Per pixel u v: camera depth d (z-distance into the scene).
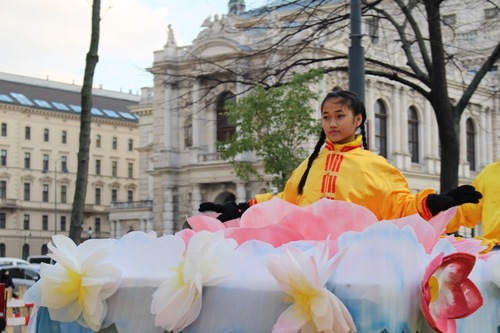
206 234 2.53
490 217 4.28
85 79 14.48
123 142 102.56
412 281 2.55
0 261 44.81
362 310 2.43
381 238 2.47
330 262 2.40
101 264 2.67
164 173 61.44
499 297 2.99
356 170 3.27
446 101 16.09
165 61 58.94
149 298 2.66
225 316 2.51
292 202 3.51
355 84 12.12
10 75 101.62
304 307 2.38
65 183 96.31
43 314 2.90
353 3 12.20
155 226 62.88
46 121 95.12
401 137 59.12
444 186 16.02
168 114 60.50
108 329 2.71
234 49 53.06
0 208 91.12
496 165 4.32
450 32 24.34
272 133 26.05
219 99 27.11
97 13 14.40
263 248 2.56
